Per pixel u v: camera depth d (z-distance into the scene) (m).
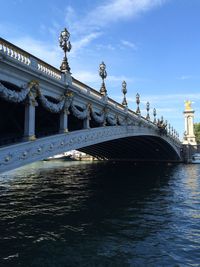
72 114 28.86
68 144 25.22
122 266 13.20
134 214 22.44
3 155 17.33
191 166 78.25
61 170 66.00
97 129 31.64
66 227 18.73
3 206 24.47
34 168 73.56
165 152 85.81
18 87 19.34
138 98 54.50
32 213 22.12
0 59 16.84
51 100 24.55
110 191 33.75
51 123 29.08
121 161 95.25
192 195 31.23
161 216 21.92
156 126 66.81
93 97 30.67
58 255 14.28
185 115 112.44
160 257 14.23
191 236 17.38
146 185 39.41
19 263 13.33
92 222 20.02
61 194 31.19
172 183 41.53
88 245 15.64
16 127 25.88
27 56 20.03
